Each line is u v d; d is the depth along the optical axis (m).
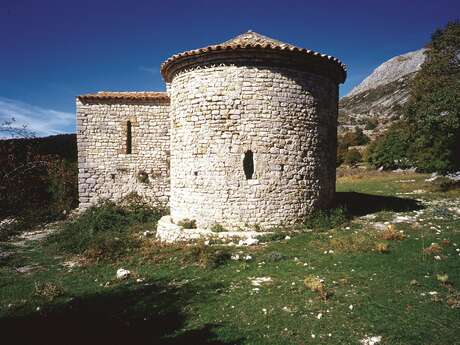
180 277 9.34
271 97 12.45
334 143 14.71
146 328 6.70
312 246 10.72
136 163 18.92
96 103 18.75
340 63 13.58
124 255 11.77
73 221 18.03
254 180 12.41
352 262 9.20
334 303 7.01
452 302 6.70
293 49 12.09
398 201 17.98
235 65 12.38
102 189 18.88
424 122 19.36
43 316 7.48
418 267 8.56
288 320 6.52
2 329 6.97
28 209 13.91
